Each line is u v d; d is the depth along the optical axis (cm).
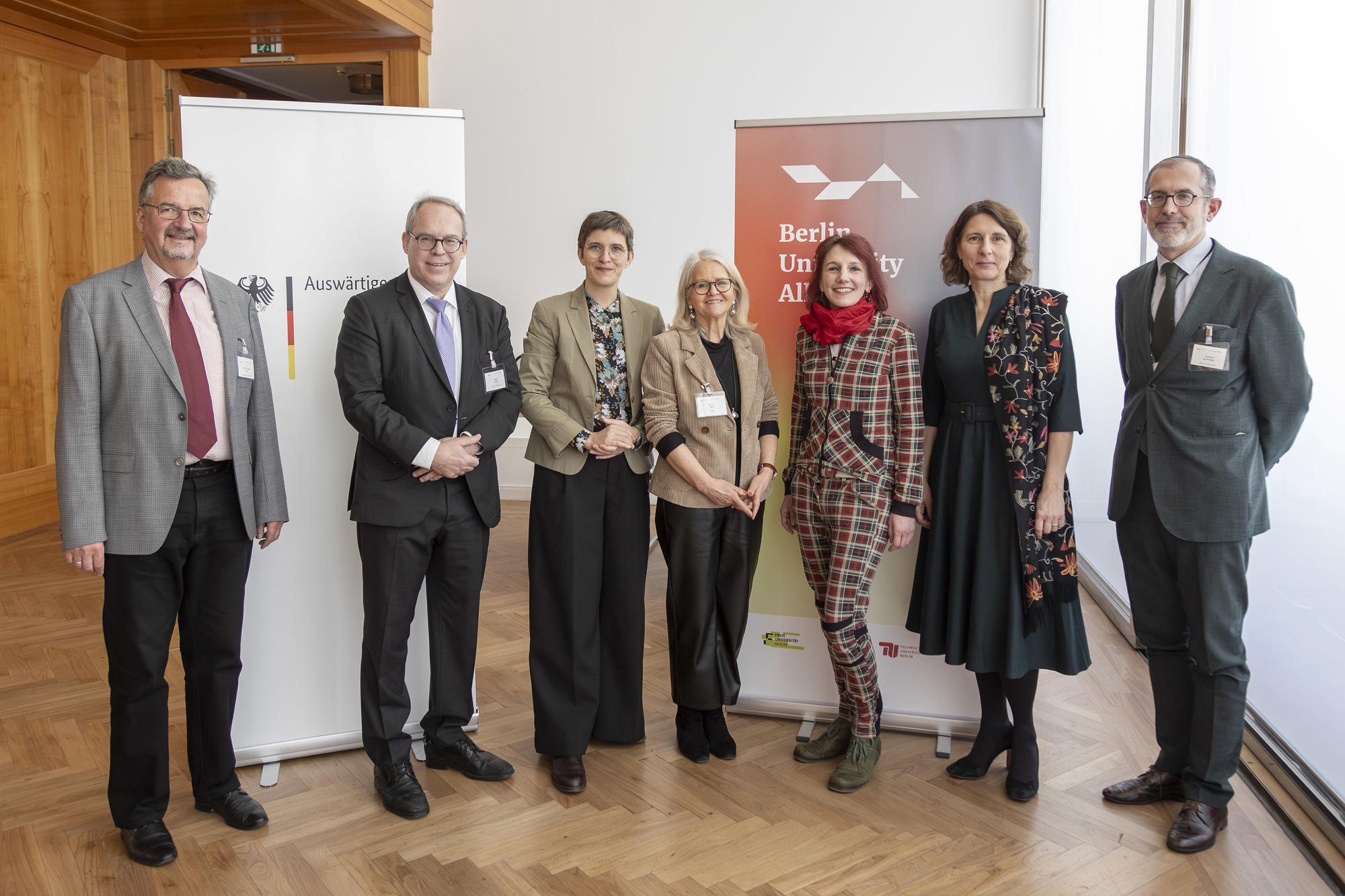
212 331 254
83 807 282
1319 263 260
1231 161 325
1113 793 284
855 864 253
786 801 288
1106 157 472
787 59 675
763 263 336
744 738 335
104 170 684
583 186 714
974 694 331
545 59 709
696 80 689
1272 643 299
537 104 713
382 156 304
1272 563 298
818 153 327
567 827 272
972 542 288
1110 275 463
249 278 295
